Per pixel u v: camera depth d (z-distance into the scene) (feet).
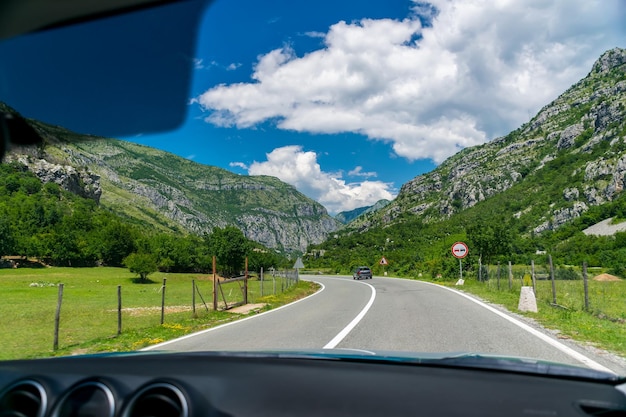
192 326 44.21
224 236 266.57
